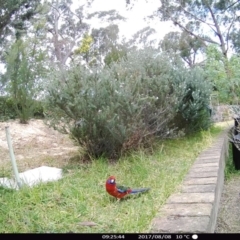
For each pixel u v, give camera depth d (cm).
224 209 304
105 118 368
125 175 321
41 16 1075
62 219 212
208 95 597
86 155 412
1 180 313
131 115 385
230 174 446
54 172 346
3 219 215
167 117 467
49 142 607
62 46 2350
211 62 565
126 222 198
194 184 265
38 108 848
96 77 385
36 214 218
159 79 446
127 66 446
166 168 341
